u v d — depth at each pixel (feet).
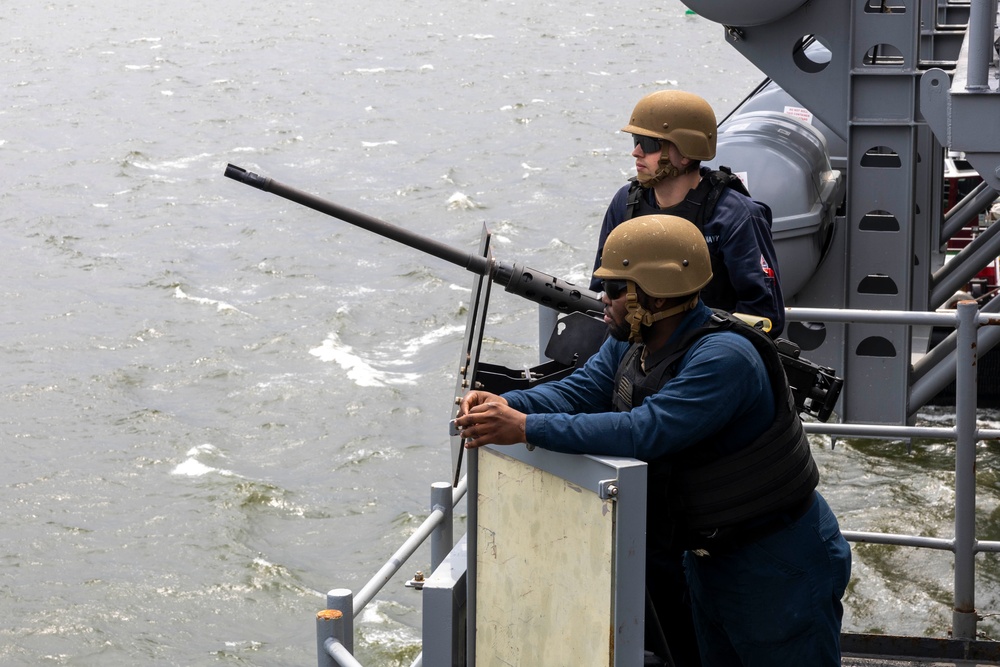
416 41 268.21
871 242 31.35
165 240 111.04
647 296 9.36
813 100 30.55
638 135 12.73
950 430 15.98
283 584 53.36
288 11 330.13
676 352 9.41
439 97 192.34
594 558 8.67
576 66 225.35
